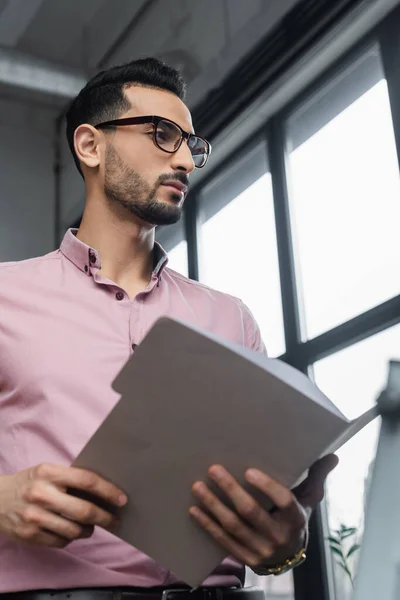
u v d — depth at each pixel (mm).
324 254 3223
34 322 1205
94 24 4656
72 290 1261
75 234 1412
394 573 642
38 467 889
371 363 2816
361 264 2992
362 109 3188
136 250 1349
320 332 3139
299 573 2904
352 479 2764
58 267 1305
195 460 863
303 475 919
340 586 2764
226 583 1114
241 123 3816
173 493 887
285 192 3525
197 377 815
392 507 669
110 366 1176
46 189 5453
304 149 3521
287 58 3504
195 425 839
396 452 689
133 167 1313
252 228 3736
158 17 4371
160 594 1019
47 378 1144
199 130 4000
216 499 867
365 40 3244
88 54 4828
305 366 3109
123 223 1334
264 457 852
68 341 1187
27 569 1038
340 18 3223
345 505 2783
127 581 1038
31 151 5516
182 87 1452
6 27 4629
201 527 911
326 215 3258
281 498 848
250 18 3680
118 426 835
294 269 3355
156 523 909
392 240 2848
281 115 3691
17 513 896
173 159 1324
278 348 3332
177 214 1324
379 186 2973
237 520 876
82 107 1446
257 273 3607
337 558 2795
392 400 702
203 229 4137
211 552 927
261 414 827
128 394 820
